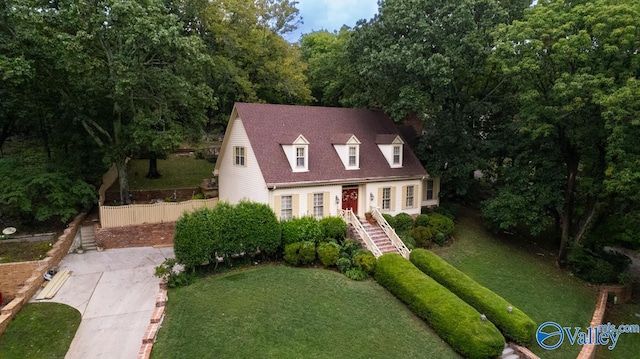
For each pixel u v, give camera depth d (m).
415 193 26.30
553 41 20.25
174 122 24.45
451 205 28.98
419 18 23.55
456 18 22.55
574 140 21.73
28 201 20.30
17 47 19.11
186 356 11.94
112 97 21.53
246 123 22.50
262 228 18.75
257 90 36.09
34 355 12.29
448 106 27.83
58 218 23.84
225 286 16.58
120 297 16.03
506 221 23.98
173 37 19.95
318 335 13.60
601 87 18.75
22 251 19.05
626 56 18.67
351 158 23.67
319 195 22.44
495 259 23.36
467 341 13.45
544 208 24.56
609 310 20.73
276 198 20.86
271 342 12.91
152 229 22.66
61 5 19.22
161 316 13.83
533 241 27.45
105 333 13.48
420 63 22.39
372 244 20.02
